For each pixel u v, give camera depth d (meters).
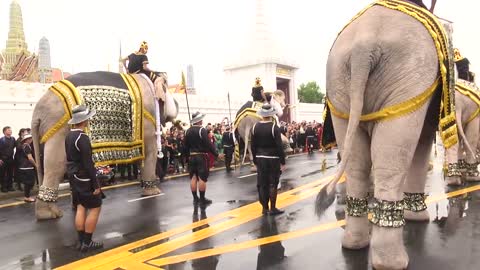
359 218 5.11
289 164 17.55
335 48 4.87
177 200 9.83
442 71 4.43
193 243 6.10
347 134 4.31
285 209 8.05
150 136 9.87
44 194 8.39
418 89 4.24
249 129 14.93
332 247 5.38
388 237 4.35
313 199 8.93
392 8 4.57
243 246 5.77
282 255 5.25
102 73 9.21
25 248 6.39
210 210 8.49
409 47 4.29
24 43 70.88
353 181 5.00
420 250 5.09
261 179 7.69
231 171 16.25
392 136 4.29
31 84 19.23
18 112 18.50
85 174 6.04
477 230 5.85
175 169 16.89
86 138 6.04
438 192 8.74
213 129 21.02
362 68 4.31
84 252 6.04
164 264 5.22
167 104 10.77
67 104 8.27
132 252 5.87
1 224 8.17
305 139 26.61
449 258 4.79
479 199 7.90
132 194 11.24
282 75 42.59
